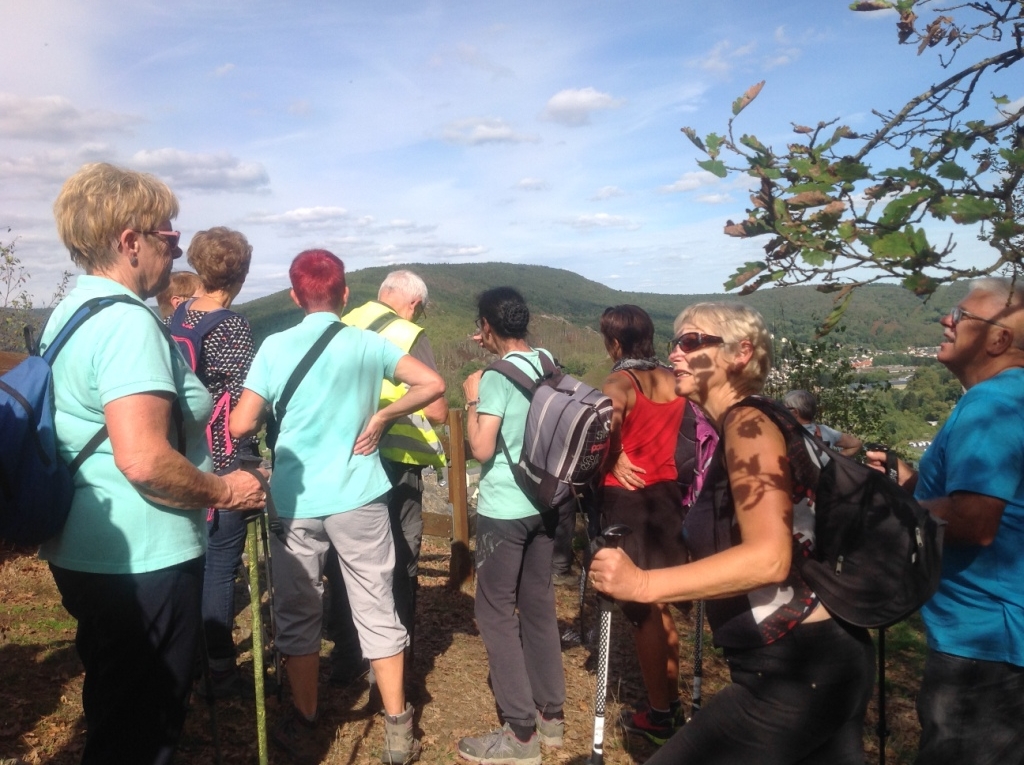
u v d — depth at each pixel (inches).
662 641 139.2
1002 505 83.1
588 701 158.7
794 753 76.6
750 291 48.7
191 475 83.9
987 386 87.1
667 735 142.2
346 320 148.7
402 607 158.2
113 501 83.4
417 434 149.1
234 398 143.6
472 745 133.1
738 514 73.6
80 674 151.6
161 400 81.4
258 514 98.4
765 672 76.7
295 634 128.3
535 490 125.9
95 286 85.4
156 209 88.4
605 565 72.0
